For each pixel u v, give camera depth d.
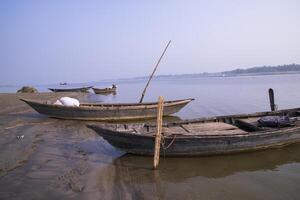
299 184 8.88
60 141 13.76
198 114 24.73
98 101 37.75
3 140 13.62
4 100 33.66
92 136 15.00
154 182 9.05
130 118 20.67
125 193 8.13
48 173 9.38
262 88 56.53
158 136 9.98
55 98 37.25
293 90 47.34
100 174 9.49
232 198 7.98
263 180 9.25
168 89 72.88
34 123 18.83
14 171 9.45
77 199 7.61
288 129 11.99
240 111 25.80
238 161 11.02
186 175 9.67
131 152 11.54
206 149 11.16
